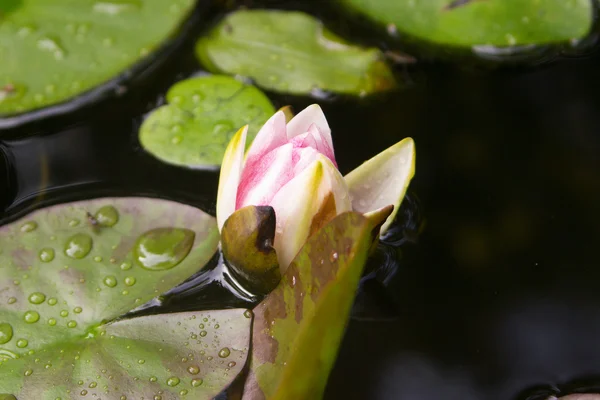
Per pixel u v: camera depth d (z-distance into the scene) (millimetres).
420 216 1062
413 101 1109
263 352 987
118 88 1093
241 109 1078
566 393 1001
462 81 1120
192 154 1061
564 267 1044
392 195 1016
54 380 979
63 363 984
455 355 1012
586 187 1075
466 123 1102
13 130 1074
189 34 1121
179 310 1010
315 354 980
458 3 1131
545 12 1132
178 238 1025
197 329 997
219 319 999
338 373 1004
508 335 1019
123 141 1072
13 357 984
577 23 1131
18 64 1080
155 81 1097
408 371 1005
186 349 991
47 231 1022
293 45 1114
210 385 980
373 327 1020
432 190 1073
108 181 1056
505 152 1087
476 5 1130
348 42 1121
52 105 1072
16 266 1010
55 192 1051
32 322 994
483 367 1009
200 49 1113
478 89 1117
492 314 1026
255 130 1067
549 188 1075
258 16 1128
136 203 1034
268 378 980
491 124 1101
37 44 1087
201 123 1071
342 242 979
